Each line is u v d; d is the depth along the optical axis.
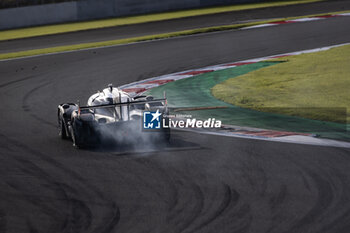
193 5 171.38
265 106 52.59
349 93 56.28
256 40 103.44
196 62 85.00
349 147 36.50
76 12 162.75
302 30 111.00
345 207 25.11
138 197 27.42
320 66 73.81
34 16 159.88
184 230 22.94
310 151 35.56
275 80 66.94
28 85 72.19
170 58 89.88
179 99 58.31
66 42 119.44
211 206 25.70
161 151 36.53
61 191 28.89
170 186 28.98
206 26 129.62
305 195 26.95
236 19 138.62
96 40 119.06
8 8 164.12
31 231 23.48
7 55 104.69
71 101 59.91
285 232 22.44
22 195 28.45
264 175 30.50
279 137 39.88
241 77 70.75
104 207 26.19
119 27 139.12
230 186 28.67
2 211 26.14
